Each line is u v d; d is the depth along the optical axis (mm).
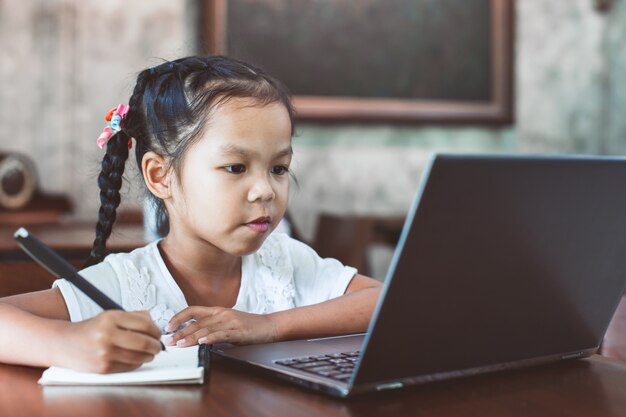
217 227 1190
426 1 5035
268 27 4797
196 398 854
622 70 5312
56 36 4453
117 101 4535
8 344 993
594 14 5305
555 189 867
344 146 4988
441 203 788
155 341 930
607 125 5332
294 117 1310
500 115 5145
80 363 925
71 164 4488
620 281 1021
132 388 892
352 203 5008
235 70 1256
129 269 1291
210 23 4676
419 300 824
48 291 1188
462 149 5176
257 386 902
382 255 5062
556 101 5277
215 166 1175
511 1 5129
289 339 1166
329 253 3744
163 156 1266
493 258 860
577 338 1016
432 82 5055
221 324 1114
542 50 5238
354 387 831
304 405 829
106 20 4508
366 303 1262
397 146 5074
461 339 888
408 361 854
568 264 937
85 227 3375
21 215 4266
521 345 955
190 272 1332
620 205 945
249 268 1390
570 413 816
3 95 4398
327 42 4898
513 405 841
